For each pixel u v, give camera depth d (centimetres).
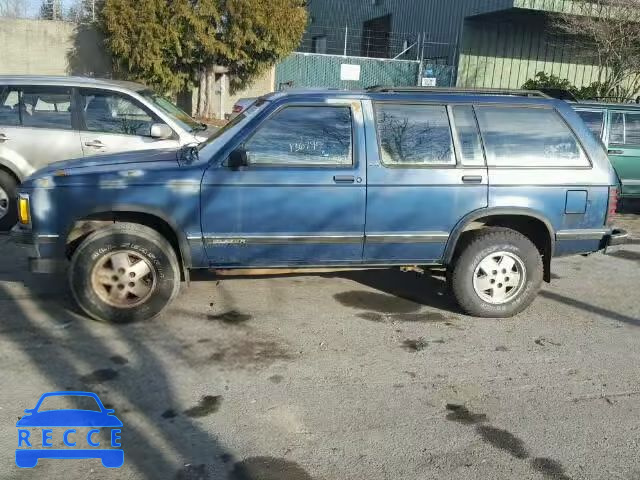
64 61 1888
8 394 385
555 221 529
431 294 604
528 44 2184
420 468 325
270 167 489
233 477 312
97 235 480
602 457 341
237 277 630
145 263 488
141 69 1706
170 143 758
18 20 1838
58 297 553
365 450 339
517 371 444
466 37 2109
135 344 463
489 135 521
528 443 352
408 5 2412
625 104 991
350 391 405
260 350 462
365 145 500
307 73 2045
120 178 477
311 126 498
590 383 430
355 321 527
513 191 518
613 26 1661
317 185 491
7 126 746
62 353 444
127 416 365
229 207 486
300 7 1766
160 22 1636
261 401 388
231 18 1670
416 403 393
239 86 1953
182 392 396
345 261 518
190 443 340
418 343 487
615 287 654
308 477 314
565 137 532
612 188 535
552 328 530
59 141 749
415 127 512
